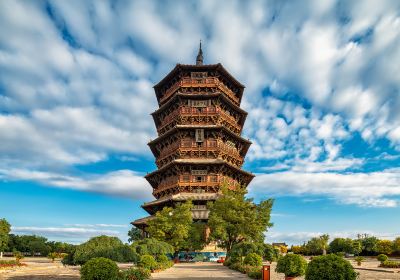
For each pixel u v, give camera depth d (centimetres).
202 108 7181
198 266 4762
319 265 1689
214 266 4766
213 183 6656
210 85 7281
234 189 6378
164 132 7662
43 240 12144
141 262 3581
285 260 2547
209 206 5741
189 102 7206
